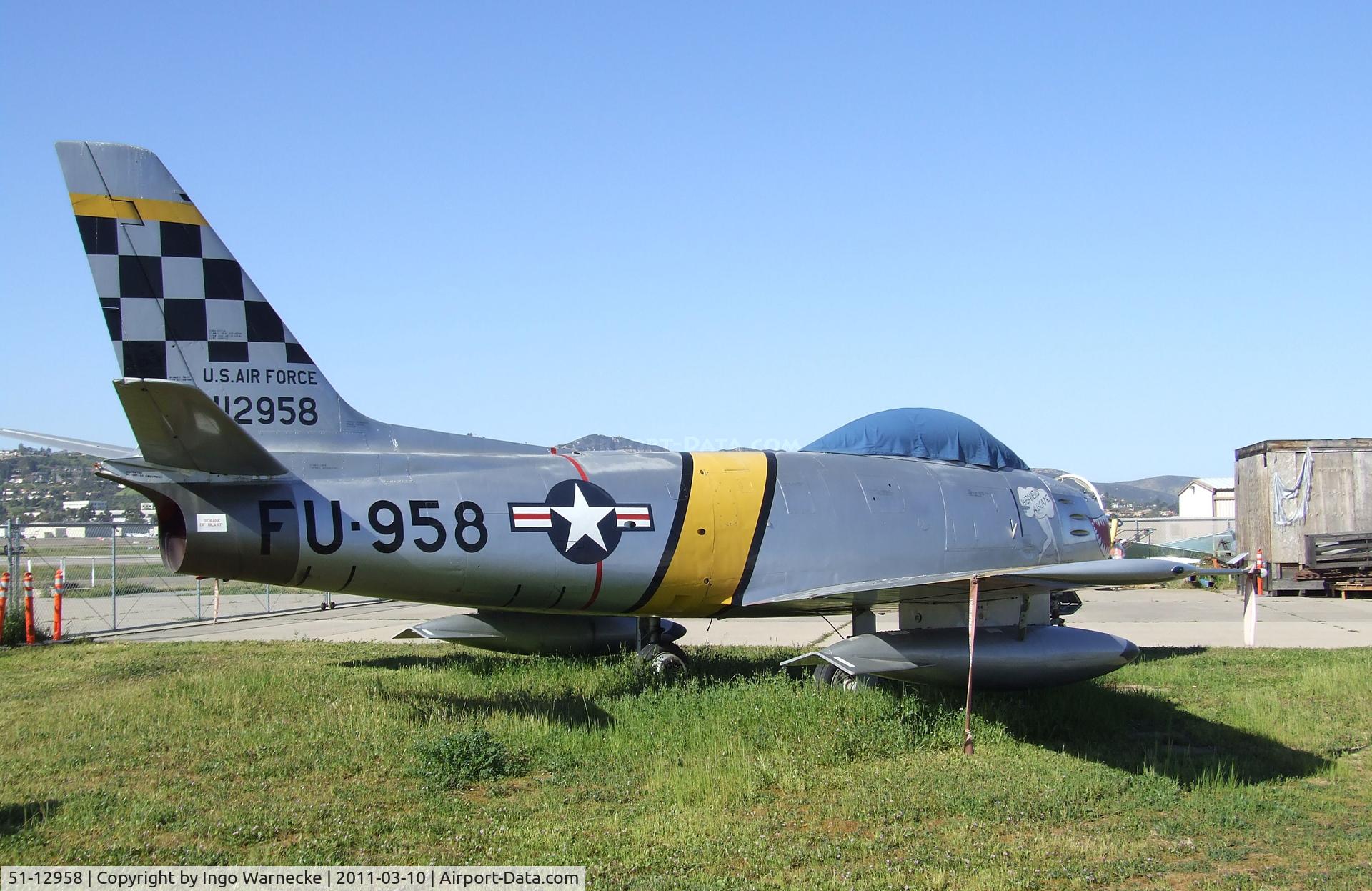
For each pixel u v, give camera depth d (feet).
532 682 35.70
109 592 93.04
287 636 56.34
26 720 30.76
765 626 59.21
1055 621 42.86
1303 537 77.82
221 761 25.25
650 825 20.68
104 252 30.14
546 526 32.48
